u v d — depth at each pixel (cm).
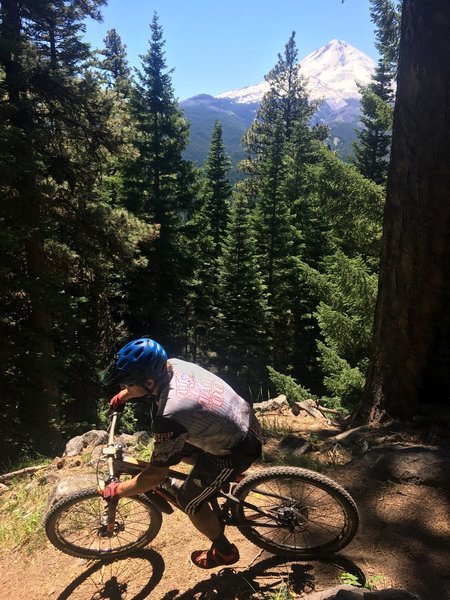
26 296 1234
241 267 2600
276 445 461
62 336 1551
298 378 2806
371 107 2539
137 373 232
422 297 432
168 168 2345
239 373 2616
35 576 319
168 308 2444
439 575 268
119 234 1366
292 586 271
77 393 1648
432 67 398
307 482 273
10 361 1199
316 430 503
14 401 1202
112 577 303
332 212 983
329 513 293
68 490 359
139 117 2334
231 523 282
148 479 247
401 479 356
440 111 404
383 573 272
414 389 450
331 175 956
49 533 299
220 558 274
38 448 1165
